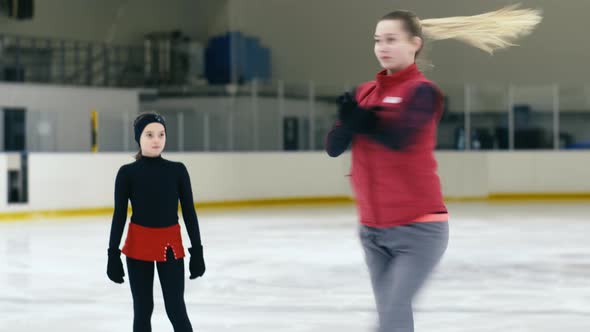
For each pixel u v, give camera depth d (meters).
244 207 27.48
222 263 13.09
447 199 30.38
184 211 5.38
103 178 24.36
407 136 3.65
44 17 34.16
